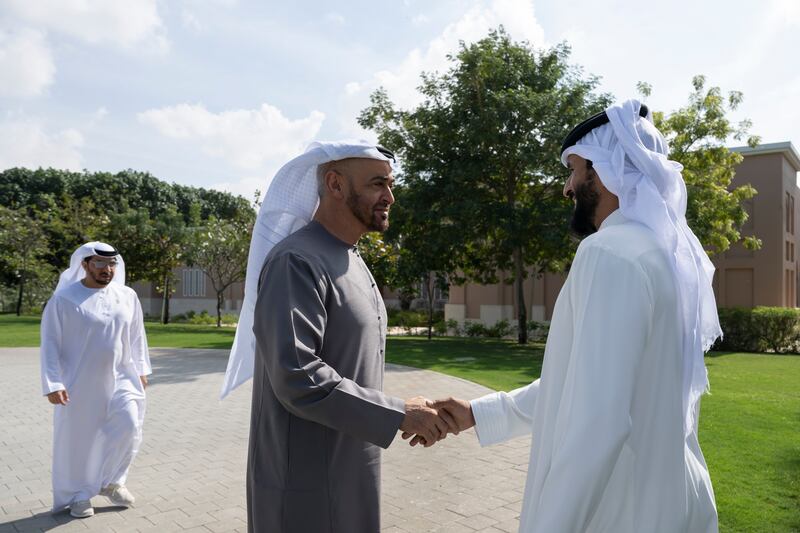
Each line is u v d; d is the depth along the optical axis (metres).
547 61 17.67
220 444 6.72
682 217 1.84
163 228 29.38
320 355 2.11
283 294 1.97
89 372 4.57
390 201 2.35
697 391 1.76
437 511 4.55
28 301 35.41
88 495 4.51
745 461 5.40
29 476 5.53
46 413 8.44
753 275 22.73
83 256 4.78
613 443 1.43
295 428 2.08
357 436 1.92
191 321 33.28
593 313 1.55
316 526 2.07
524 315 18.41
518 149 16.14
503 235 17.69
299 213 2.56
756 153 22.58
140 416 4.85
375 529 2.22
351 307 2.18
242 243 27.31
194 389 10.47
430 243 17.39
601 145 1.86
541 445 1.74
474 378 10.89
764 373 12.10
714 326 1.88
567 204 16.81
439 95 18.00
